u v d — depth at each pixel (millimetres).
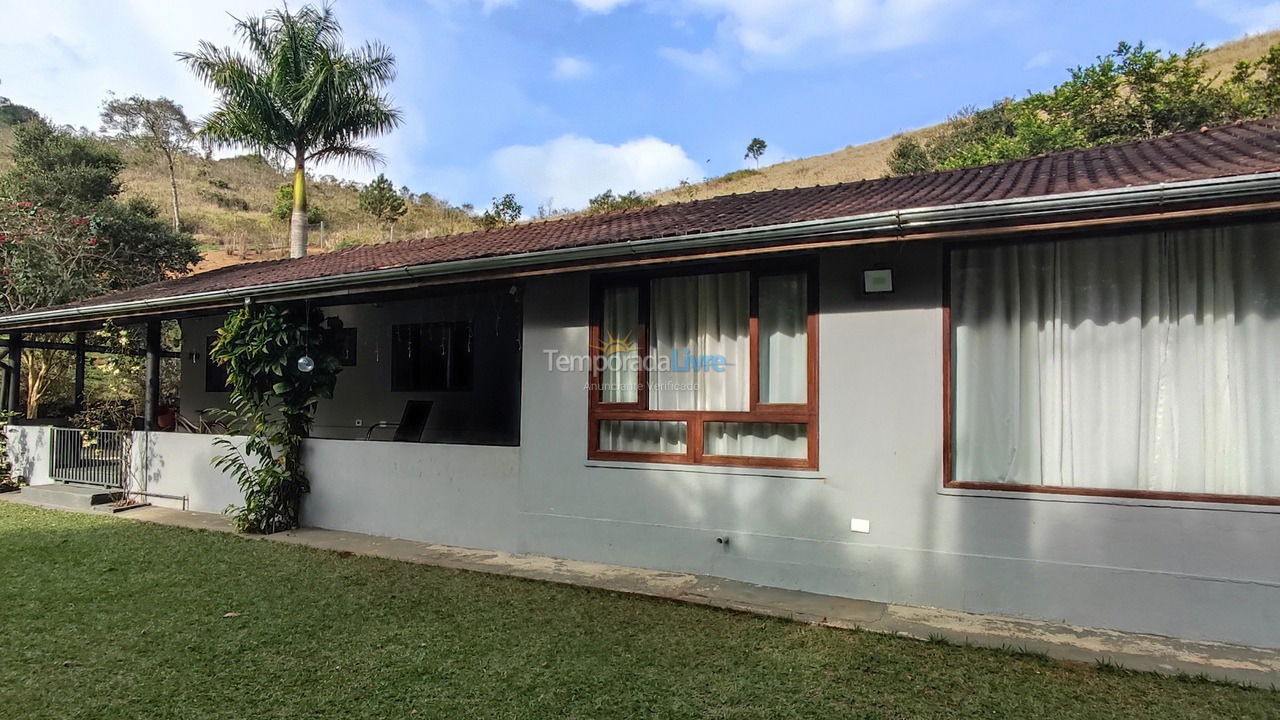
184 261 20031
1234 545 4203
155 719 3412
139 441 9383
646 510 6043
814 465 5383
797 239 4734
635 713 3457
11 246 14672
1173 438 4465
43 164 22312
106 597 5297
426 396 10641
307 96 15477
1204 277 4414
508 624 4707
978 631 4477
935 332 4984
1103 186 4152
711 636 4473
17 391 11352
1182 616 4301
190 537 7293
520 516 6633
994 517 4793
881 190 6645
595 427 6312
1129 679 3762
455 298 10469
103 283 16766
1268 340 4254
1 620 4789
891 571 5090
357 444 7645
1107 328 4641
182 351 12539
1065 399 4730
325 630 4602
